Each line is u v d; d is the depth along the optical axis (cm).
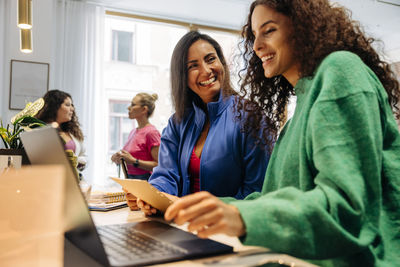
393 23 538
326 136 68
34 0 396
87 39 451
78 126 350
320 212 60
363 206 63
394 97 93
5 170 116
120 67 533
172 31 554
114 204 133
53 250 61
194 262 61
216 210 57
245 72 129
